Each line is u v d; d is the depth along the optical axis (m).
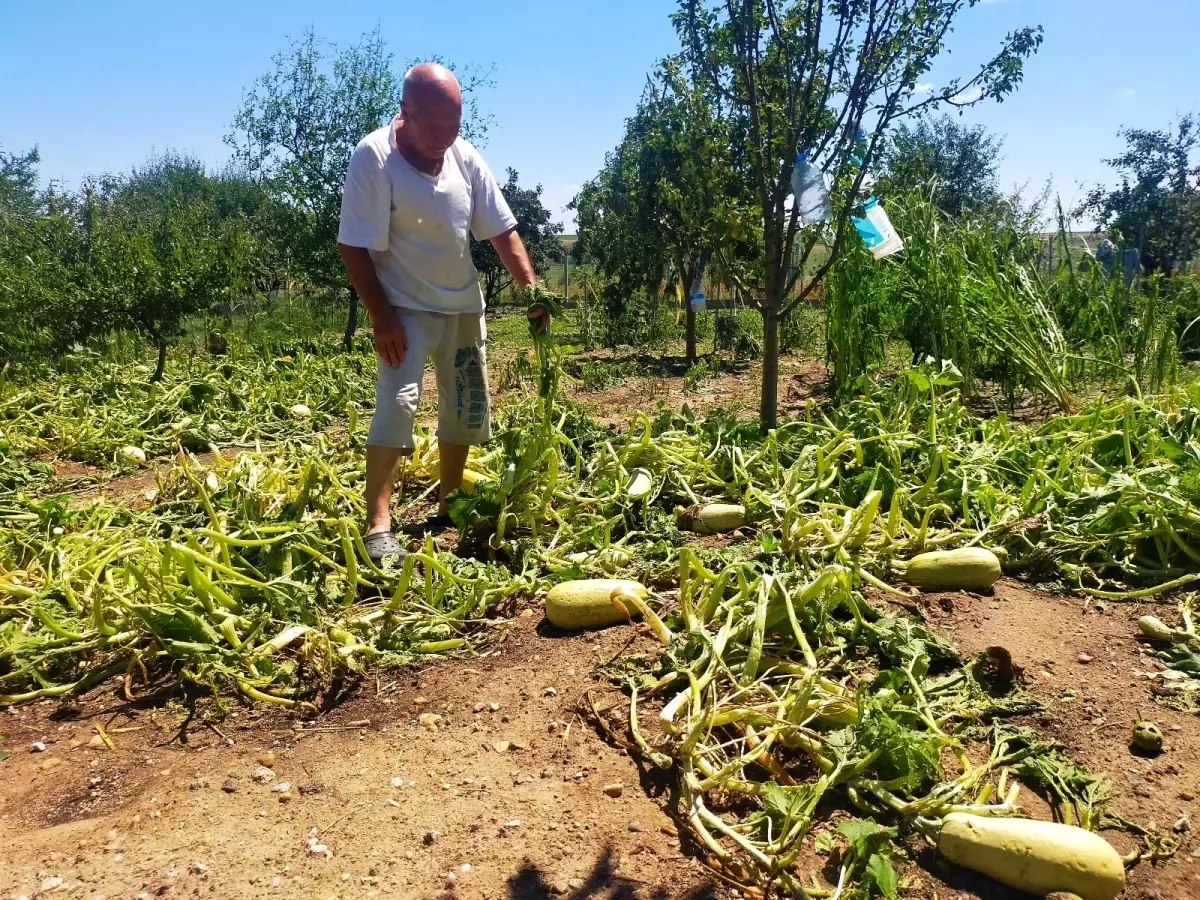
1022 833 2.26
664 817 2.53
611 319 17.97
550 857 2.37
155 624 3.41
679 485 5.31
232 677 3.37
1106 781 2.64
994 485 4.87
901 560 4.19
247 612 3.61
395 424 4.48
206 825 2.53
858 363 9.57
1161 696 3.11
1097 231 19.84
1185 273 16.11
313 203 16.73
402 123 4.48
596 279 24.48
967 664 3.16
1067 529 4.34
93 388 10.85
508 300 37.84
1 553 4.40
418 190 4.44
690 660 3.13
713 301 26.62
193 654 3.36
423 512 5.50
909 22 6.58
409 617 3.70
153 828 2.52
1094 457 5.31
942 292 9.19
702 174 7.86
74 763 2.91
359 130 16.78
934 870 2.32
